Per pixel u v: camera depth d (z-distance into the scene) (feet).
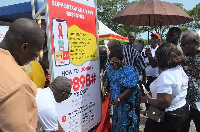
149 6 9.85
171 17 11.80
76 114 8.58
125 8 10.93
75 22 8.32
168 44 7.02
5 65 3.34
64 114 7.88
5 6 14.46
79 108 8.77
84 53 8.99
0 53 3.52
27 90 3.32
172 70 6.80
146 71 14.66
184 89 7.15
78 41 8.55
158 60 7.07
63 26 7.64
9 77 3.21
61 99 6.91
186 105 7.30
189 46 8.66
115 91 8.84
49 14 6.98
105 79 11.76
